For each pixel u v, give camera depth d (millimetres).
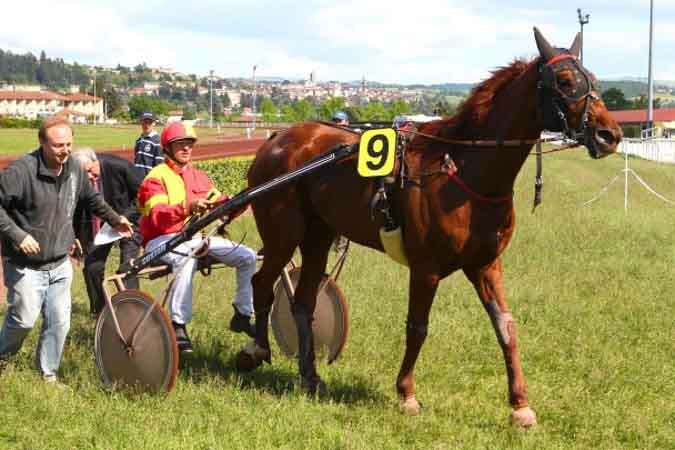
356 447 4488
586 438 4848
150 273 5969
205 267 6273
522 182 24219
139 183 7449
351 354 6434
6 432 4699
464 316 7445
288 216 5938
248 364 6043
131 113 135500
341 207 5637
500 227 5016
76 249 6637
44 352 5527
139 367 5387
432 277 5129
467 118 5066
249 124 116688
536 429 4910
